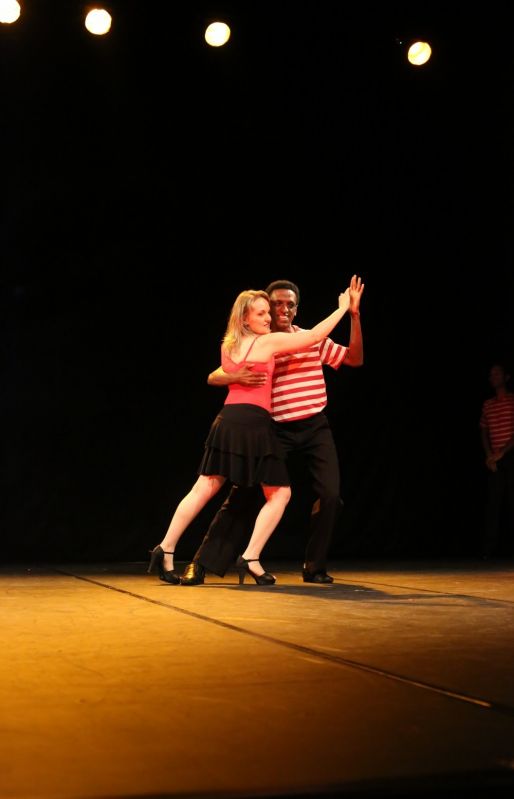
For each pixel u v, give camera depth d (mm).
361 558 6312
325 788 1366
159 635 2623
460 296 7055
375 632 2693
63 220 6266
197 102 6277
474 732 1638
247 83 6305
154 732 1635
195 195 6453
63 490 6395
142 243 6422
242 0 5996
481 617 3014
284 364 4199
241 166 6477
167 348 6535
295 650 2387
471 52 6465
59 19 5898
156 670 2133
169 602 3402
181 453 6574
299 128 6500
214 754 1519
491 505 6398
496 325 7125
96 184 6266
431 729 1656
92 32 5543
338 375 7004
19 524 6316
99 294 6395
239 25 6066
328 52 6359
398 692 1928
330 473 4219
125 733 1629
